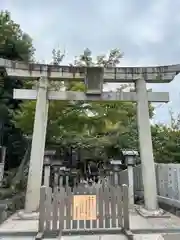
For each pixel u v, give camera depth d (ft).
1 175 45.96
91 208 16.80
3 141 53.93
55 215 16.26
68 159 59.26
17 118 41.24
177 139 44.01
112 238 15.23
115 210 16.93
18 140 54.54
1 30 47.73
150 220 20.83
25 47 50.24
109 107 43.57
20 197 30.71
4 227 18.76
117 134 49.80
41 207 16.29
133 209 26.45
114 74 27.25
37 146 25.03
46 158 31.96
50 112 39.75
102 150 54.24
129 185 29.01
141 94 26.99
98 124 43.80
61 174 43.09
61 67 26.94
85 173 61.31
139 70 27.55
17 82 50.37
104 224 16.66
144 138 25.82
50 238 15.35
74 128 44.75
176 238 15.65
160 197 27.20
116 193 17.13
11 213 24.75
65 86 41.73
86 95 27.07
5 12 51.75
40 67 26.86
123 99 27.04
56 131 42.83
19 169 43.73
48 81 27.43
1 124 51.11
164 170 26.81
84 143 49.93
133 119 51.44
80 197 16.84
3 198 30.14
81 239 15.03
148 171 24.77
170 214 23.20
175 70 27.45
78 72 26.99
